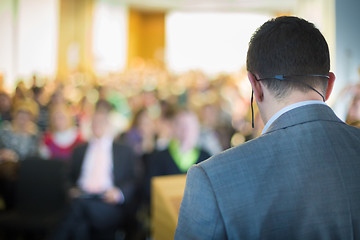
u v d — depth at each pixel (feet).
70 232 8.11
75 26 23.59
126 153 9.52
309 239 1.61
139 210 10.38
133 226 9.21
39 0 18.02
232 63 34.19
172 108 11.62
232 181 1.69
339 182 1.68
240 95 22.48
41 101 16.25
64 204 9.36
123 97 21.66
